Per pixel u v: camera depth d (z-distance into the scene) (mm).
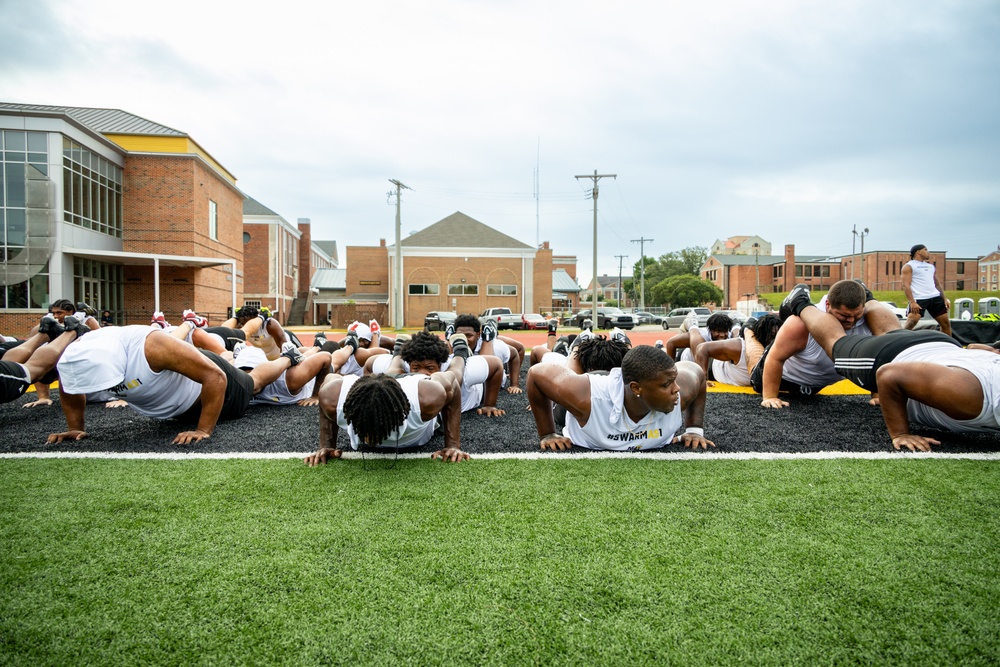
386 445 3227
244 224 40000
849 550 1980
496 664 1424
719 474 2848
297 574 1854
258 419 4473
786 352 4617
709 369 6570
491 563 1915
